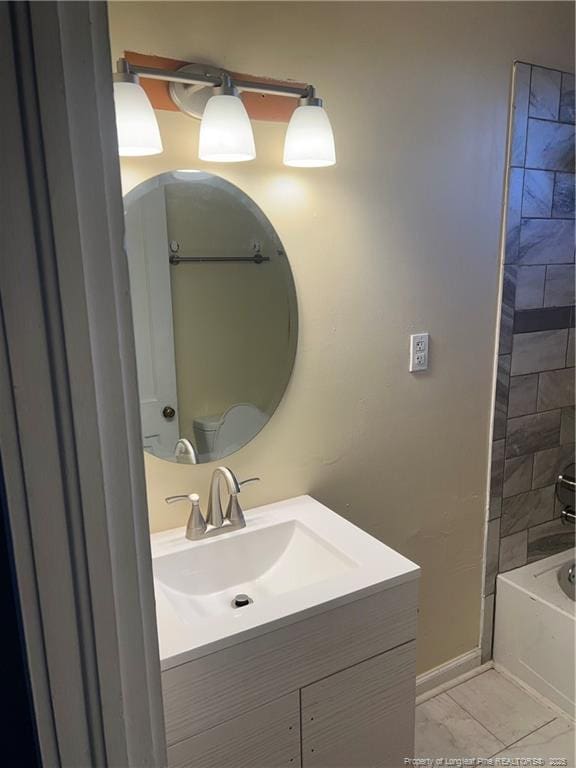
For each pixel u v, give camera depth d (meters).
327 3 1.42
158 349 1.39
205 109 1.26
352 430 1.73
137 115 1.15
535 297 2.01
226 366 1.49
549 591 2.06
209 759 1.12
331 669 1.23
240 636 1.09
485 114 1.75
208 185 1.38
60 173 0.43
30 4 0.41
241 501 1.59
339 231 1.57
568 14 1.84
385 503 1.85
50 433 0.46
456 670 2.15
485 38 1.69
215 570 1.44
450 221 1.76
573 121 1.95
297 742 1.22
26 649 0.49
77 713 0.52
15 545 0.47
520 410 2.08
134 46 1.22
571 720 1.94
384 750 1.37
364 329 1.68
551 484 2.25
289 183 1.48
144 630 0.56
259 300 1.50
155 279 1.36
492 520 2.11
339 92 1.49
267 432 1.59
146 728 0.58
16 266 0.43
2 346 0.43
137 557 0.54
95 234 0.46
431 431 1.89
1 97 0.41
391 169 1.61
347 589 1.21
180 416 1.45
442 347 1.85
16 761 0.51
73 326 0.46
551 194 1.96
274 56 1.38
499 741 1.87
